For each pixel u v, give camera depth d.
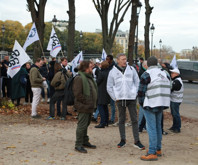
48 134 6.69
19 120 8.23
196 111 11.66
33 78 8.41
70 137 6.50
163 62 7.95
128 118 8.83
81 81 5.21
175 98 7.43
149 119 5.02
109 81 5.77
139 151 5.53
